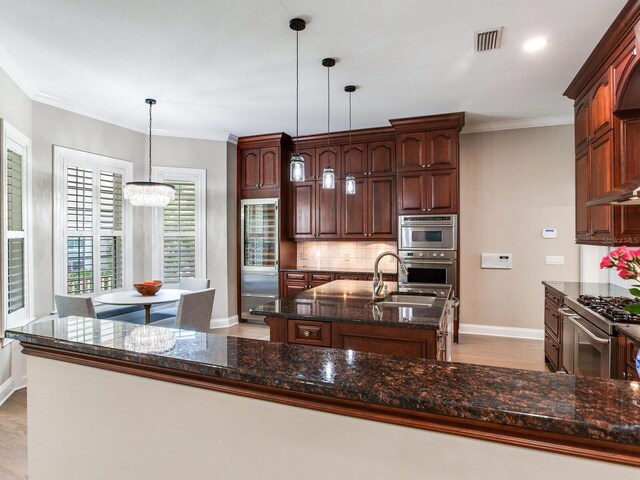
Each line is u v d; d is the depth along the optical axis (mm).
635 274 1326
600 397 736
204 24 2604
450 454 734
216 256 5309
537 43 2834
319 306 2422
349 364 933
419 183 4590
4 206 2941
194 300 3342
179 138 5156
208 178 5289
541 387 787
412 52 2990
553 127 4605
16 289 3260
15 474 2088
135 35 2754
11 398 3055
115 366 1083
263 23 2592
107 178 4496
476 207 4895
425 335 1974
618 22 2479
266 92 3820
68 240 4023
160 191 3904
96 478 1139
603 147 2885
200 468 979
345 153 5262
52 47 2918
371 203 5121
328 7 2408
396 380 824
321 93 3844
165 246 5031
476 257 4902
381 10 2438
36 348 1223
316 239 5418
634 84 2473
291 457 871
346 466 817
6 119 3121
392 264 5320
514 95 3879
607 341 2156
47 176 3814
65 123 4004
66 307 3117
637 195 1932
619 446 634
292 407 865
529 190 4699
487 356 4035
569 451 661
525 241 4723
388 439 779
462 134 4938
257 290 5484
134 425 1068
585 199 3312
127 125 4719
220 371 913
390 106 4215
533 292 4703
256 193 5504
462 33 2711
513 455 694
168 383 1013
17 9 2426
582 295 3002
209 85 3641
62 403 1191
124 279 4668
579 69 3262
